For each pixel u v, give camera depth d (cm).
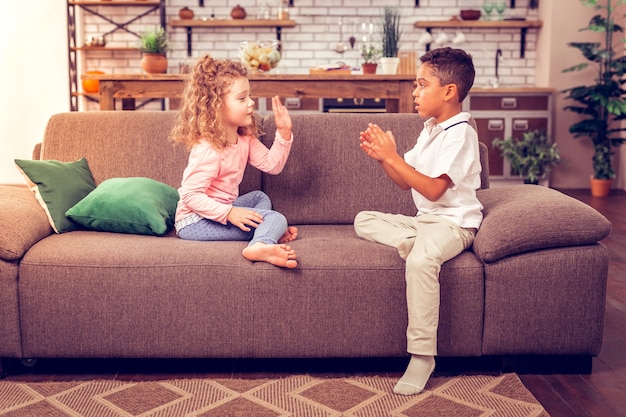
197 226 214
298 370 206
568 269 194
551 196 212
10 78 650
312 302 196
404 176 197
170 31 669
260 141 249
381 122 256
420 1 666
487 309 196
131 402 181
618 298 284
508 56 673
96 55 671
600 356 219
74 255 196
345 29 668
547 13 635
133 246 202
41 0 643
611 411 179
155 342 196
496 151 613
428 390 188
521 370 204
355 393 187
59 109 654
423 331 188
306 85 383
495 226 197
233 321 196
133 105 414
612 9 585
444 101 209
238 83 213
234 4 668
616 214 495
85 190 233
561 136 638
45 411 175
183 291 195
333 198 249
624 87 621
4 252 192
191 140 215
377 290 196
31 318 195
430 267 187
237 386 191
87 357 198
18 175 657
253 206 232
